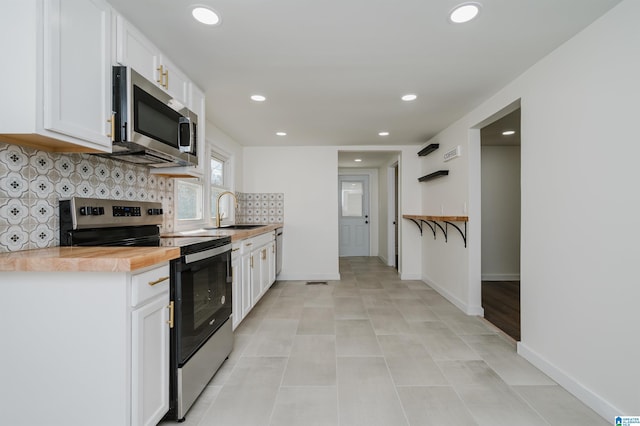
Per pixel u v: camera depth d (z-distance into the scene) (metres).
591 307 1.60
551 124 1.88
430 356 2.16
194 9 1.45
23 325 1.14
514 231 4.57
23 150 1.30
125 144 1.48
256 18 1.53
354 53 1.88
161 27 1.60
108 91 1.38
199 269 1.65
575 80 1.70
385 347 2.30
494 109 2.55
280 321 2.86
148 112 1.58
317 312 3.12
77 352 1.13
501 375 1.91
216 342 1.89
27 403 1.14
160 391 1.34
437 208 3.90
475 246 3.05
